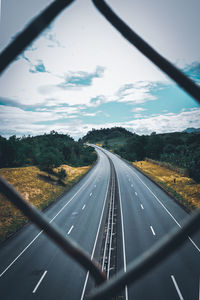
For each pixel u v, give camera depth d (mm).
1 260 15609
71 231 20641
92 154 104938
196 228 865
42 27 910
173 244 889
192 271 12859
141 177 50906
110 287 990
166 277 12414
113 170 64438
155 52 1094
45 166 51688
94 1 1106
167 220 22281
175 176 50812
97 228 20938
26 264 14820
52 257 15617
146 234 18922
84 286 12117
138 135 104750
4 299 11414
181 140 104688
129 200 30891
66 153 81312
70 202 31906
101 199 32219
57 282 12594
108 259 14758
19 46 892
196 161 48438
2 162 47688
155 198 31625
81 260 1022
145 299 10820
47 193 37406
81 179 52312
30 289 12070
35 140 78625
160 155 94312
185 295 10930
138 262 936
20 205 974
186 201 28844
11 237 19859
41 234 20000
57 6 919
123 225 21281
